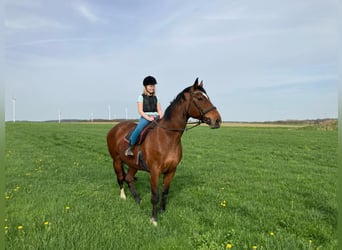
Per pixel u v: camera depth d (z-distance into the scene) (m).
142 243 4.68
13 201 6.70
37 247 4.29
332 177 10.11
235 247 4.56
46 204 6.42
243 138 27.91
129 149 6.50
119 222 5.48
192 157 15.52
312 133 35.19
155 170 5.90
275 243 4.65
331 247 4.61
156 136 5.91
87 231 4.85
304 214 6.13
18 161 13.30
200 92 5.63
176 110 5.78
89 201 6.71
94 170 11.47
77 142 23.77
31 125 55.22
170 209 6.41
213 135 31.97
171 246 4.59
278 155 16.50
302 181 9.55
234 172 11.31
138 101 6.43
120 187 7.74
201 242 4.75
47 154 16.69
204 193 7.92
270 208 6.55
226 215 6.07
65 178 9.92
